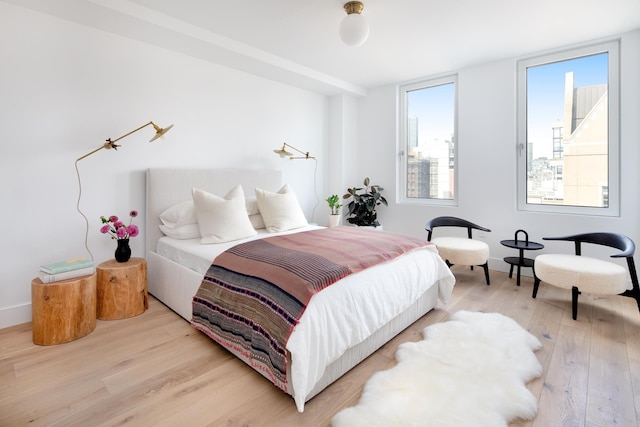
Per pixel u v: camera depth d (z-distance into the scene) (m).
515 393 1.56
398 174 4.64
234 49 3.11
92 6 2.31
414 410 1.45
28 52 2.35
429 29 2.86
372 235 2.64
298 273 1.71
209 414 1.48
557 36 3.01
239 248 2.24
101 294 2.43
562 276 2.53
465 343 2.05
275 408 1.52
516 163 3.66
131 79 2.87
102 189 2.76
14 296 2.37
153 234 2.98
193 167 3.34
